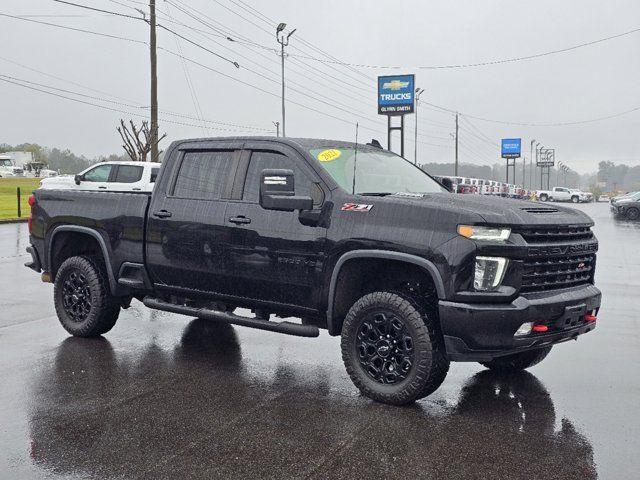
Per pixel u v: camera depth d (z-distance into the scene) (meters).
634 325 7.79
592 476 3.65
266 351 6.35
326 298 5.12
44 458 3.82
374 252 4.77
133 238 6.26
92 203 6.62
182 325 7.45
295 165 5.41
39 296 9.16
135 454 3.89
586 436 4.25
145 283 6.25
